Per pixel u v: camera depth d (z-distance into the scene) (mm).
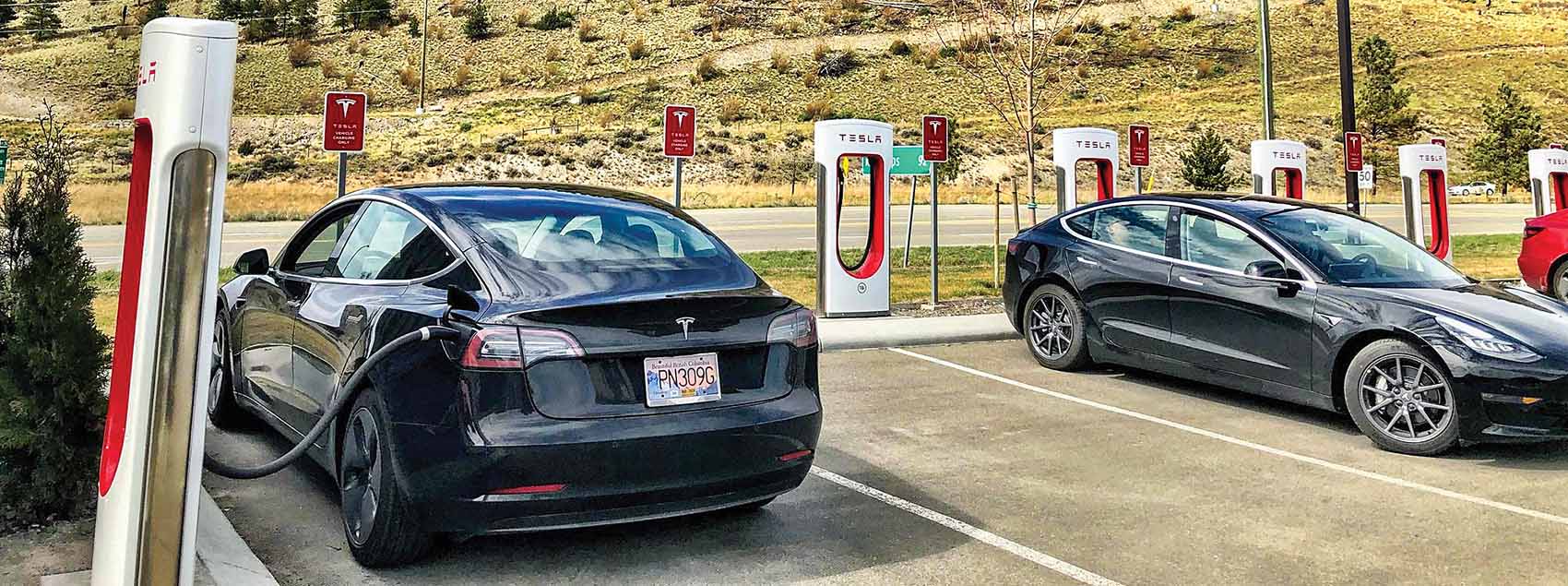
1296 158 14305
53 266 4207
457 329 3822
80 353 4246
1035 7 15914
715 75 75125
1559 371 5801
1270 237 7258
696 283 4371
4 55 76188
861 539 4688
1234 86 71500
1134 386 8164
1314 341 6758
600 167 48031
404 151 49031
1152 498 5375
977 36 17938
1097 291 8250
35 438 4176
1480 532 4906
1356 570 4402
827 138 11023
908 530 4824
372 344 4172
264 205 34000
